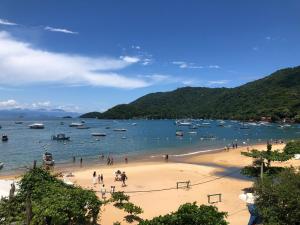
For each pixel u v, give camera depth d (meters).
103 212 34.28
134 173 61.53
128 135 176.88
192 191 46.78
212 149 106.94
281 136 163.62
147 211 37.34
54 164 77.38
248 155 42.81
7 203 24.58
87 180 55.44
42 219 22.55
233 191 46.78
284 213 23.14
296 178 24.42
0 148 114.19
